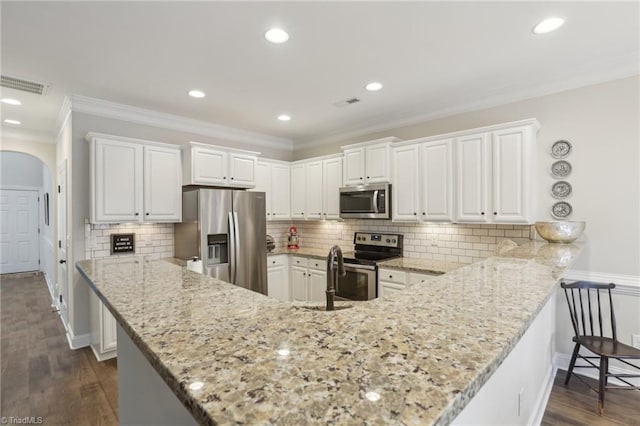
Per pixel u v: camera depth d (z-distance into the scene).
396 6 1.82
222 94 3.13
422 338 0.75
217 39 2.15
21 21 1.92
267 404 0.49
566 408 2.21
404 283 3.21
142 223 3.52
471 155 2.97
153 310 1.00
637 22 1.98
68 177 3.33
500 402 1.24
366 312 0.96
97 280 1.45
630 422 2.06
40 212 7.45
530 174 2.68
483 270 1.64
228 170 3.93
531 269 1.66
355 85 2.93
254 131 4.56
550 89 2.80
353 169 3.92
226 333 0.80
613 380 2.54
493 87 2.98
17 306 4.69
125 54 2.34
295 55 2.37
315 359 0.64
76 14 1.86
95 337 3.10
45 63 2.46
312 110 3.61
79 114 3.20
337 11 1.86
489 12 1.88
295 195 4.76
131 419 1.32
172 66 2.53
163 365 0.63
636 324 2.48
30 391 2.48
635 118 2.45
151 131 3.72
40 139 4.41
